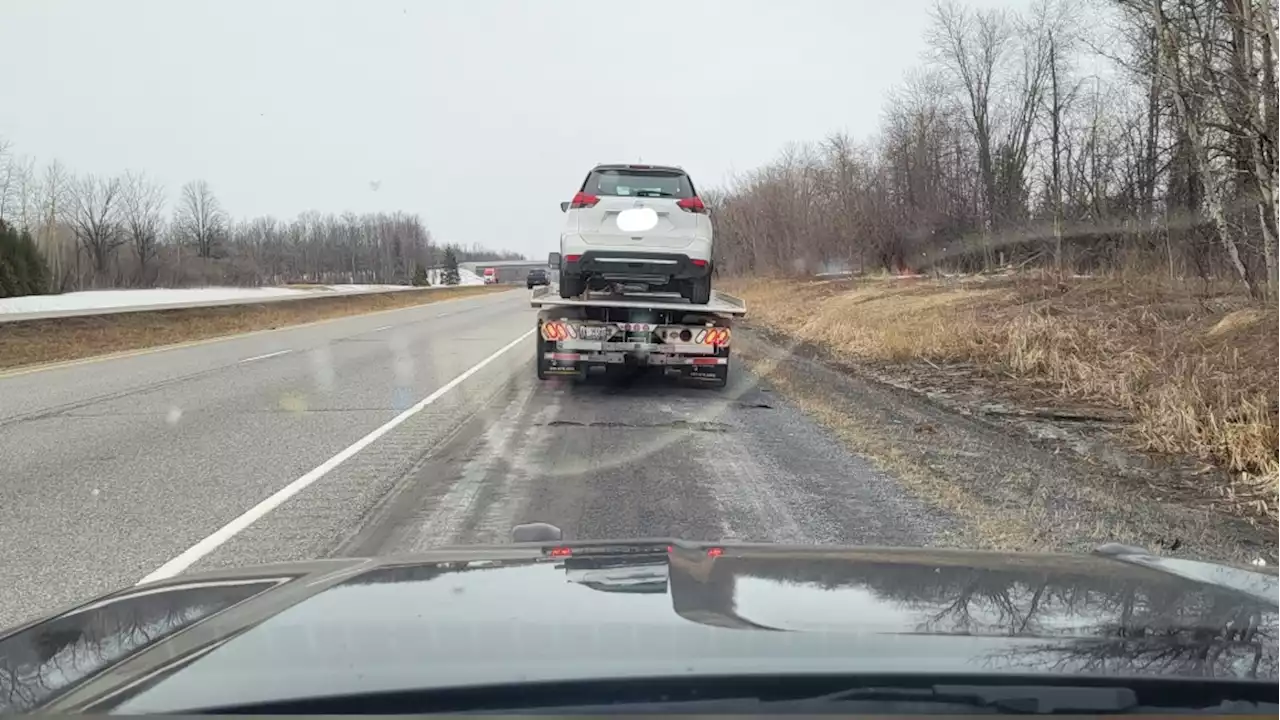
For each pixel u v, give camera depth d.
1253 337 8.55
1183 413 6.60
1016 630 1.59
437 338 18.44
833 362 12.63
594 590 1.86
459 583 1.96
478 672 1.35
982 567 2.12
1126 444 6.75
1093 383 8.77
